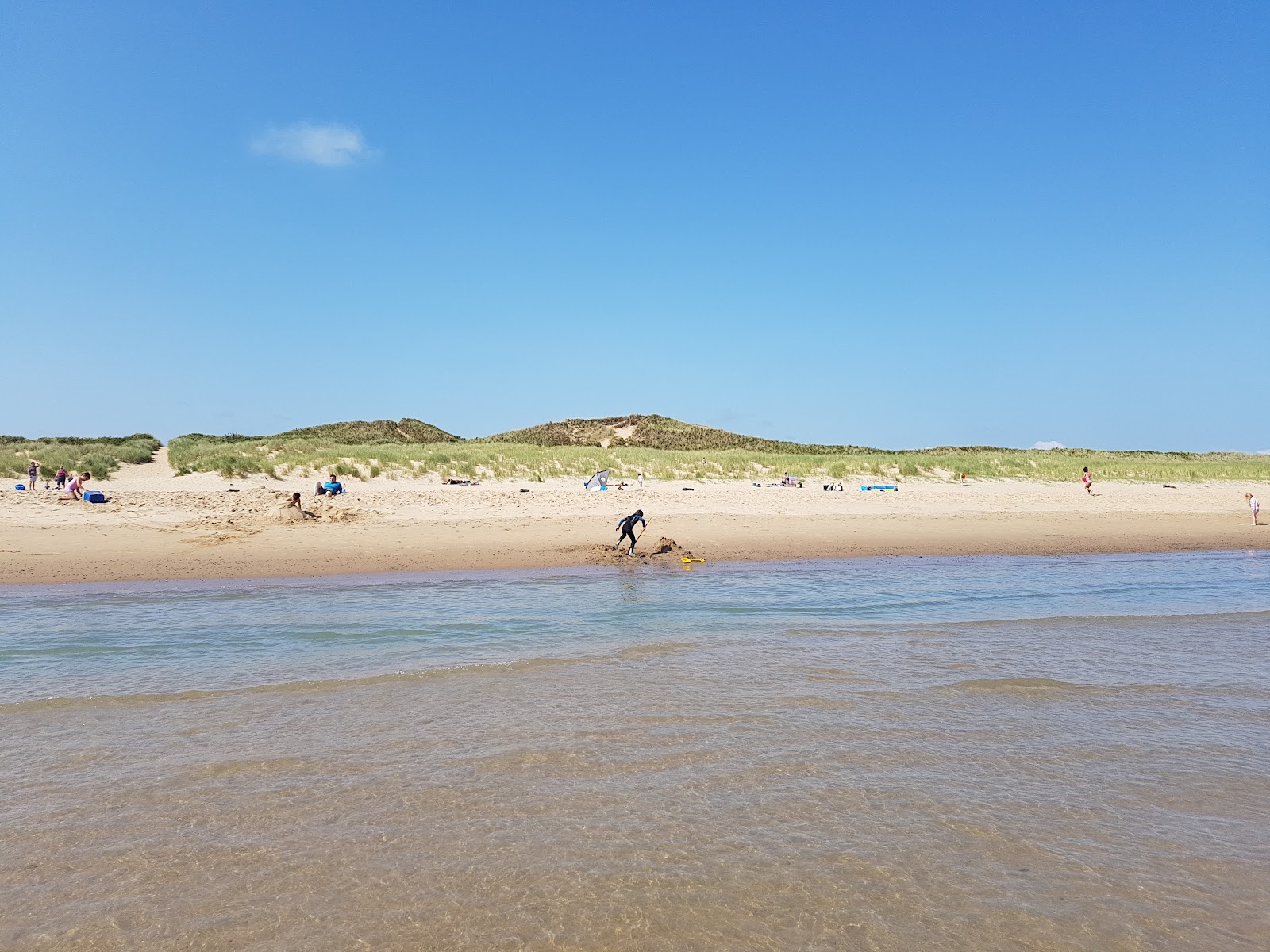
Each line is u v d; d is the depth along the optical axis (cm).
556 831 534
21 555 1759
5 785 597
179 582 1574
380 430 6962
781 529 2484
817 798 589
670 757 665
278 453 4072
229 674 903
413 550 1981
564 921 429
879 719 768
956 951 406
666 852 506
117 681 873
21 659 965
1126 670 959
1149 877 484
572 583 1608
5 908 438
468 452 4253
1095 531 2611
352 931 420
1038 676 927
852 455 5119
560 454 4338
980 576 1761
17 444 4419
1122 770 652
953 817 561
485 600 1405
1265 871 494
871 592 1527
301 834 525
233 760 648
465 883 468
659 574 1752
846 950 407
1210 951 411
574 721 748
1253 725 766
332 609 1301
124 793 584
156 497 2669
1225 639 1134
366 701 808
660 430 8556
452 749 677
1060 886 472
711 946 409
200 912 436
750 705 801
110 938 412
